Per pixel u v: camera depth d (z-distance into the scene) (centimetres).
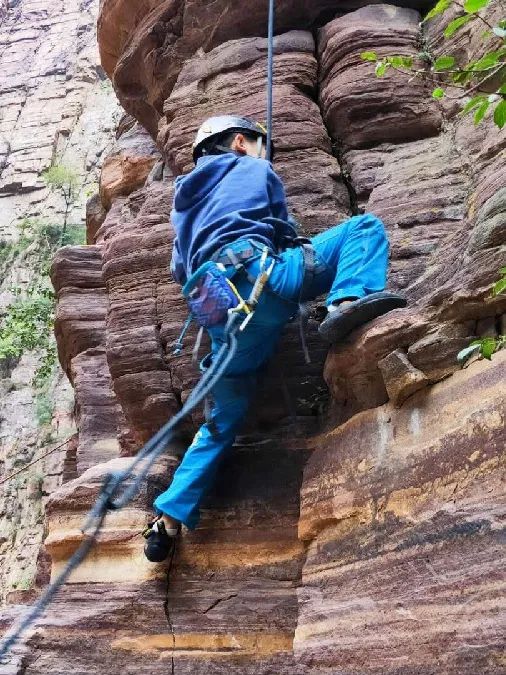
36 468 1481
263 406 390
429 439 301
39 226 1905
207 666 346
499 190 314
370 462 322
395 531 299
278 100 443
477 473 275
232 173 353
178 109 477
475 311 298
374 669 284
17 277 1830
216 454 366
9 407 1586
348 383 345
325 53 459
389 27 454
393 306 328
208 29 503
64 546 394
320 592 326
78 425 630
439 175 402
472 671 251
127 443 512
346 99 433
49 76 2309
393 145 433
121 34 582
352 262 338
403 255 379
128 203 509
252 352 356
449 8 445
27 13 2498
